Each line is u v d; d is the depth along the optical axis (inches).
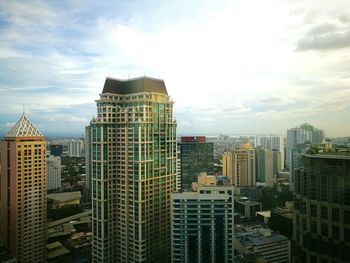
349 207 3944.4
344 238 3998.5
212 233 6560.0
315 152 4510.3
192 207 6589.6
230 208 6545.3
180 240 6648.6
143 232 7559.1
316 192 4330.7
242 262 7775.6
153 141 7834.6
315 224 4362.7
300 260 4640.8
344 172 4008.4
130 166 7706.7
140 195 7504.9
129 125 7726.4
